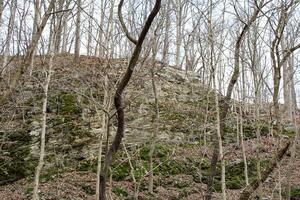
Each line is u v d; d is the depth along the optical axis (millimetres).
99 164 10469
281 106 14578
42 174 13883
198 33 10992
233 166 14344
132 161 14289
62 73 14961
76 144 15336
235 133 16188
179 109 17531
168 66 21141
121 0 4441
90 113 16719
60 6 6832
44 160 14625
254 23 7328
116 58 9547
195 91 19422
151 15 4004
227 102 8320
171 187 13500
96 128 15930
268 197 10844
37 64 13117
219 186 13453
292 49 6078
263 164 13352
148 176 13758
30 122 16172
